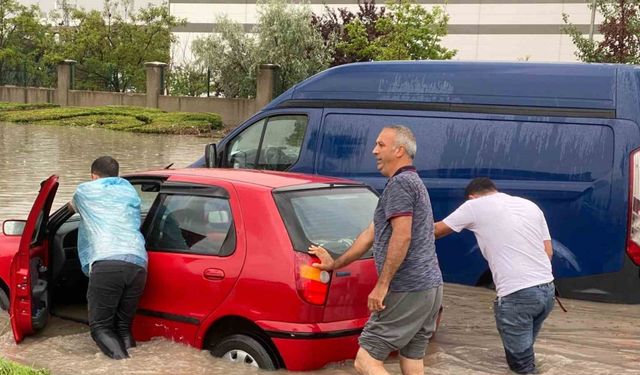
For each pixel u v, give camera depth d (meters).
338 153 8.63
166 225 5.83
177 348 5.55
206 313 5.41
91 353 5.73
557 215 7.64
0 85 46.88
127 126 32.06
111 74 45.75
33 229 5.86
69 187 14.62
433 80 8.29
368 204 5.91
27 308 5.87
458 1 54.19
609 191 7.45
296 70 36.78
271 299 5.11
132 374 5.26
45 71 47.97
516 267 5.51
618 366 5.64
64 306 6.80
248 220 5.37
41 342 6.00
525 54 53.12
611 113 7.52
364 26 35.53
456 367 5.62
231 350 5.30
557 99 7.75
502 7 53.34
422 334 4.80
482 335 6.40
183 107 37.91
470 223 5.66
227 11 58.09
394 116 8.40
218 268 5.36
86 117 34.81
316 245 5.20
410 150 4.66
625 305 7.39
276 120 9.03
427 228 4.66
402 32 33.25
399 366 5.48
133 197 5.92
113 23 47.06
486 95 8.04
